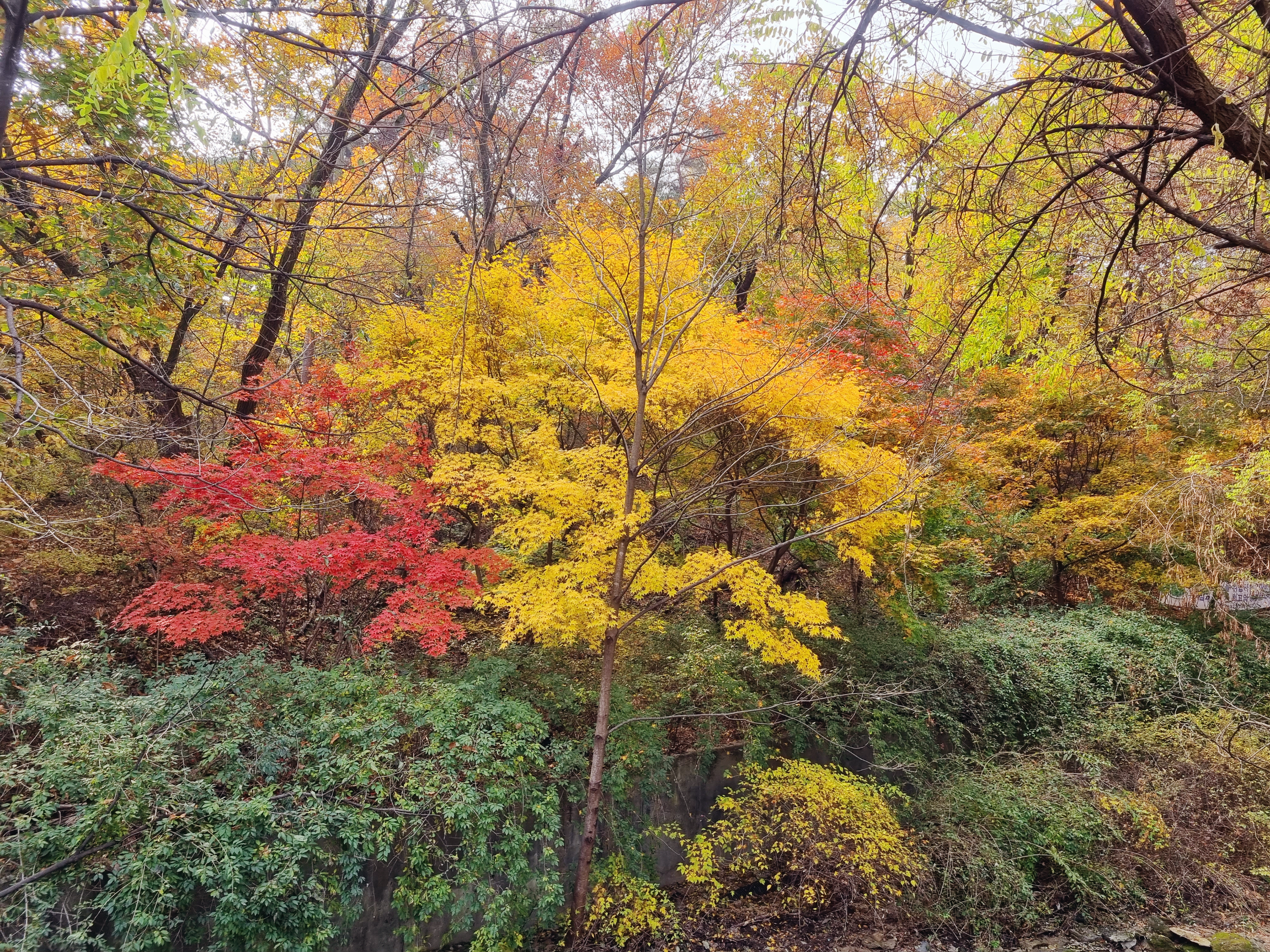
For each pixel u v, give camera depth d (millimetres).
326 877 4977
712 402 6176
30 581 5992
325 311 6609
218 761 5121
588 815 5898
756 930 6383
